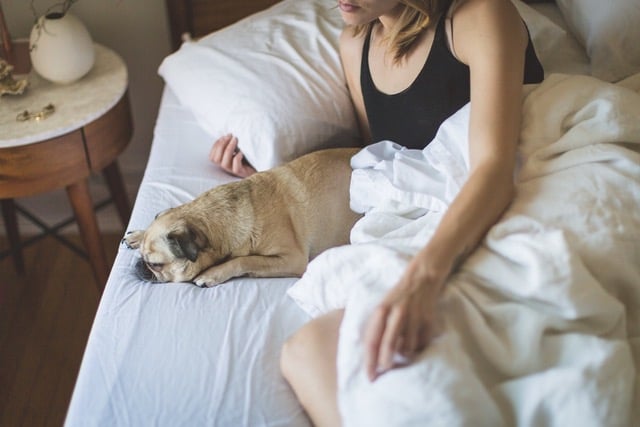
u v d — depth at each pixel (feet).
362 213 4.40
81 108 5.23
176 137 5.18
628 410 2.76
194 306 3.74
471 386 2.72
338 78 4.94
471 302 2.99
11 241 6.64
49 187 5.26
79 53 5.32
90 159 5.35
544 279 2.94
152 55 6.59
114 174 6.32
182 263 3.90
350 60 4.79
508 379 2.93
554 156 3.59
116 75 5.63
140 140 7.11
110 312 3.77
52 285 6.76
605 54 4.95
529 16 5.21
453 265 3.06
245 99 4.77
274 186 4.25
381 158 4.36
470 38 3.76
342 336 3.00
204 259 3.95
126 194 6.65
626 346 2.91
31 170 5.10
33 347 6.17
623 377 2.79
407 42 4.10
